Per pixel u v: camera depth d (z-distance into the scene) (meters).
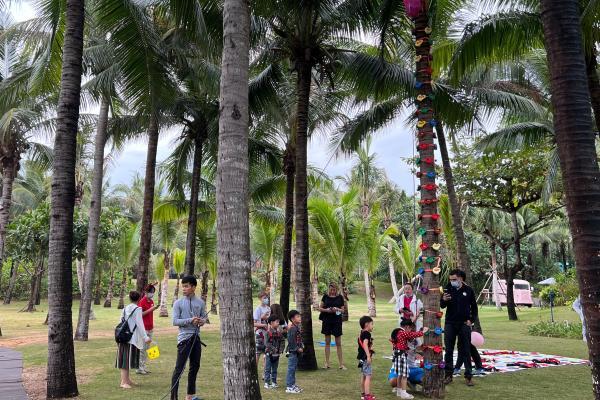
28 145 17.44
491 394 7.20
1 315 28.67
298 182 9.98
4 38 12.95
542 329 16.69
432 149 7.48
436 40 11.86
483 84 13.96
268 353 7.80
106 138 16.88
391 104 14.49
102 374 9.01
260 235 25.84
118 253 30.89
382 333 16.86
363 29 10.59
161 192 26.31
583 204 3.51
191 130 16.47
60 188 7.14
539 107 13.95
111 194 41.25
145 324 9.09
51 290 7.05
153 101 10.43
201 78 14.70
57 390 6.90
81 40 7.57
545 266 52.12
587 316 3.42
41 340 15.23
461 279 8.20
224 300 4.92
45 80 10.74
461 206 23.25
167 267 29.94
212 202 21.19
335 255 22.55
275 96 12.39
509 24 9.33
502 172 20.98
